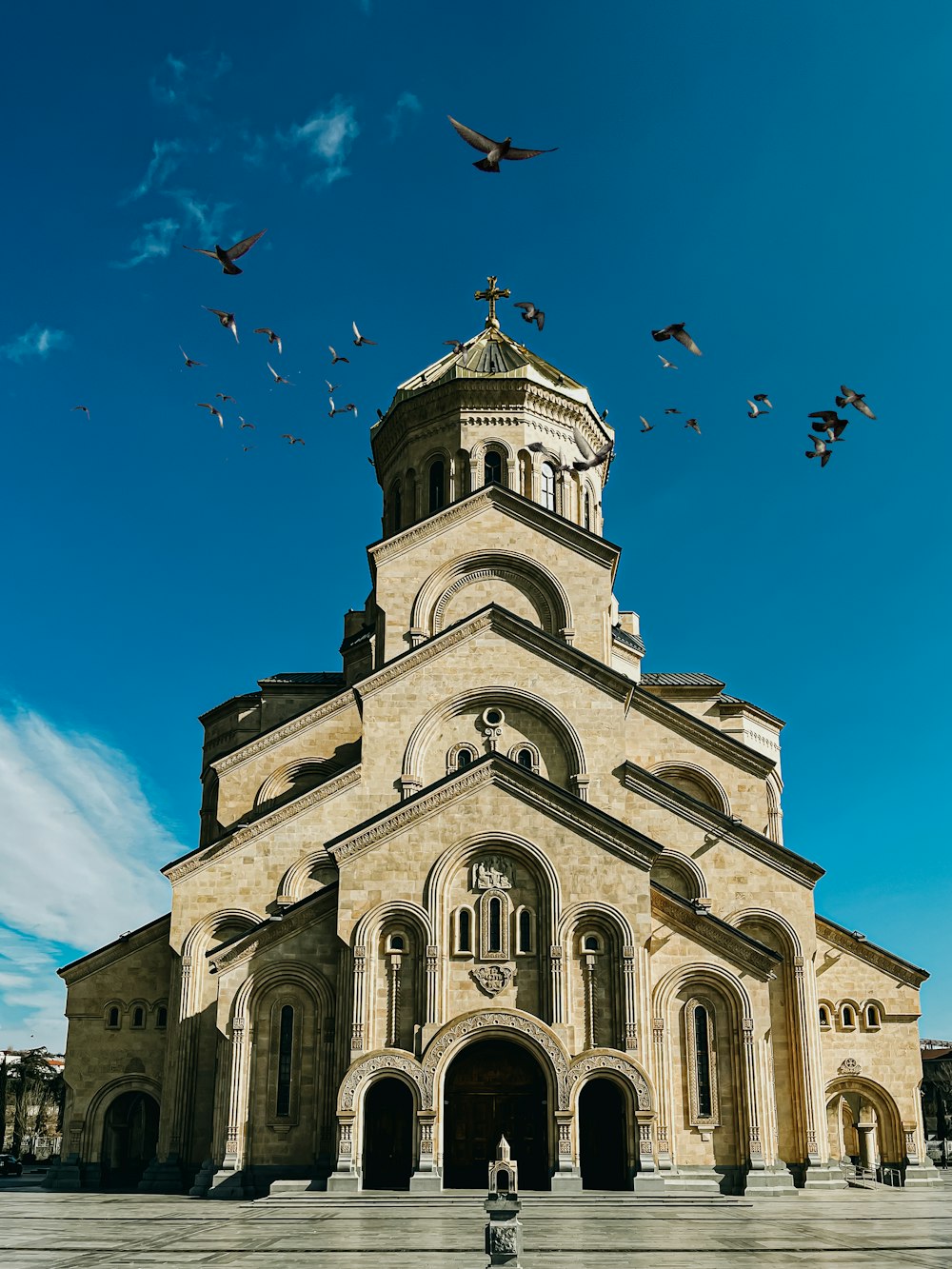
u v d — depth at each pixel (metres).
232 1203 36.84
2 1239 27.95
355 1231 29.22
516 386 56.75
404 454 58.50
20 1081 100.69
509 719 46.56
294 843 46.25
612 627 60.09
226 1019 40.41
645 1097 37.75
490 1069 39.88
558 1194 36.56
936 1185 47.28
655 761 50.78
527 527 51.56
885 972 49.69
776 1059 44.19
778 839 58.28
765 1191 37.78
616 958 39.53
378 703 46.62
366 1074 38.09
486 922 40.12
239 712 59.84
